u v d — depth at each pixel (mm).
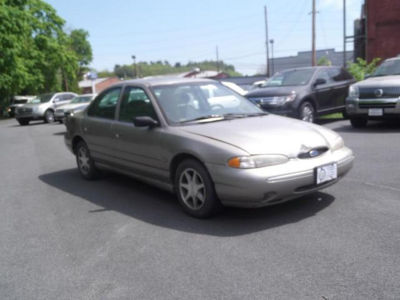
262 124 4672
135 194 5695
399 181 5391
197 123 4805
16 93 36156
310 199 4883
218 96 5473
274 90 10539
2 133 17203
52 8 40500
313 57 31578
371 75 10461
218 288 3029
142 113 5203
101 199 5562
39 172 7766
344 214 4332
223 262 3430
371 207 4492
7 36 30953
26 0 35531
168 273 3316
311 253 3475
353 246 3553
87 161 6613
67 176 7227
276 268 3258
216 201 4305
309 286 2961
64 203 5504
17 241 4250
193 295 2963
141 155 5168
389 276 3023
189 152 4379
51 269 3551
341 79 12031
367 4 26156
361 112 9438
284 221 4246
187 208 4598
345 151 4637
